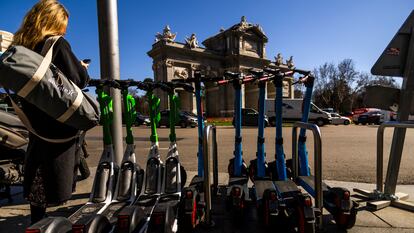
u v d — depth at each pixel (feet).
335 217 9.29
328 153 27.76
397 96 12.21
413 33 11.48
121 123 14.61
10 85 6.17
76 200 13.34
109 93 14.01
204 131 9.20
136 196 10.90
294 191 9.53
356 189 13.64
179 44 143.64
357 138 43.98
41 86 6.32
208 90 163.02
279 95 10.84
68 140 7.47
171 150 11.87
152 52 146.20
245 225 10.07
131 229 7.25
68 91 6.79
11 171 11.64
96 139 47.62
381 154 12.47
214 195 13.17
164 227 7.52
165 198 10.23
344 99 225.97
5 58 6.13
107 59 14.10
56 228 6.11
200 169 12.00
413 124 10.71
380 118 92.79
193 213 8.89
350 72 226.79
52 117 6.91
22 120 7.18
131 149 11.63
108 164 10.82
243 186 10.30
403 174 18.40
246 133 54.90
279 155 11.04
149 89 11.50
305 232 7.86
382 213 11.13
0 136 11.39
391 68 12.09
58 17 7.63
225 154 27.76
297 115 84.89
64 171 7.44
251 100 153.28
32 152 7.41
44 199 7.26
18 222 10.63
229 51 156.76
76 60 7.52
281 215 8.59
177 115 12.01
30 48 7.18
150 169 11.43
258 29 162.09
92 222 6.66
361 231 9.48
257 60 162.50
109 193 10.29
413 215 10.91
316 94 239.30
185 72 145.38
